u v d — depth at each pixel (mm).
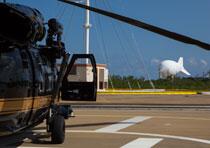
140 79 74188
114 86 71812
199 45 4520
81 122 19703
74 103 35125
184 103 38188
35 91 11812
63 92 14820
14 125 10570
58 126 12852
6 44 9906
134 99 44344
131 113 25203
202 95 53562
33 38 11367
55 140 12930
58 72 14289
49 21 13328
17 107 10430
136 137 14789
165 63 79562
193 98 46875
